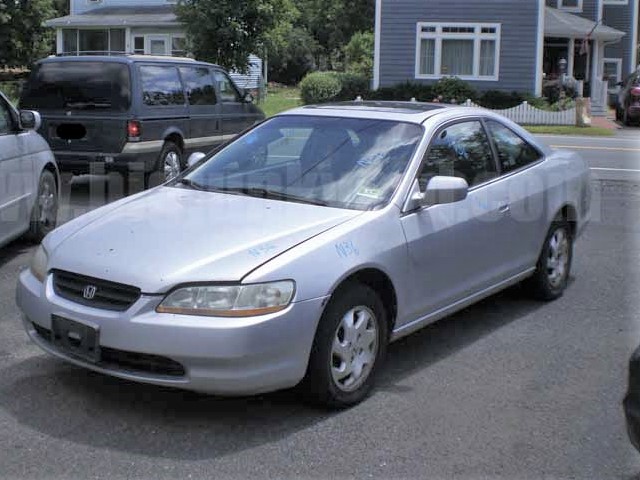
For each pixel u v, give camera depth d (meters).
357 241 4.41
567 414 4.36
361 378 4.45
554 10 32.78
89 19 34.56
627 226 9.78
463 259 5.25
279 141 5.54
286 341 3.97
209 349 3.83
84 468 3.69
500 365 5.08
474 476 3.69
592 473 3.73
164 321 3.88
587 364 5.11
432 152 5.23
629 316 6.14
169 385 3.94
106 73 10.40
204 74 12.12
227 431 4.09
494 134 5.99
